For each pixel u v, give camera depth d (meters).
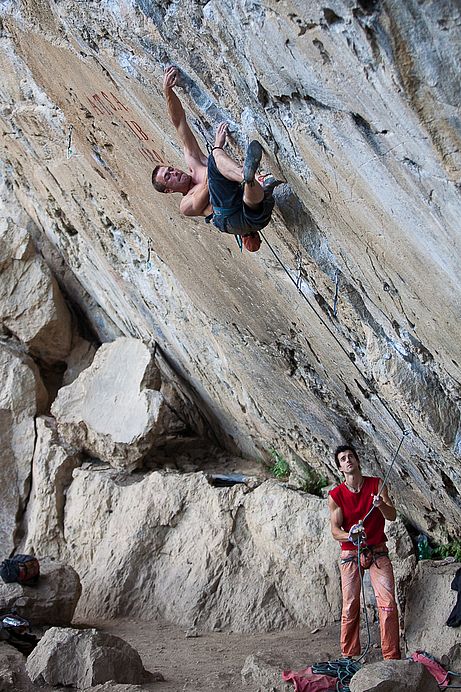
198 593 8.95
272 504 8.86
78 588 8.52
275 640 8.04
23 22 5.88
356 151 3.88
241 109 4.53
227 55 4.14
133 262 8.72
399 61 3.17
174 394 11.55
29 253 11.54
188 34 4.27
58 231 10.88
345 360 6.20
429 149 3.45
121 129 6.29
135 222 7.71
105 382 10.70
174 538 9.46
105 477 10.18
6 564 8.23
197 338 8.84
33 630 7.96
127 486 10.04
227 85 4.42
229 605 8.78
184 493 9.50
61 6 5.18
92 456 10.87
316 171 4.36
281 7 3.39
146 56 4.88
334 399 7.20
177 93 4.92
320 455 8.79
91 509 10.10
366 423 7.05
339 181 4.24
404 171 3.72
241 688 6.07
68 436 10.75
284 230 5.24
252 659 6.34
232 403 9.59
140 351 10.61
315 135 4.05
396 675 5.06
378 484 6.52
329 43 3.38
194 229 6.48
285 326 6.66
